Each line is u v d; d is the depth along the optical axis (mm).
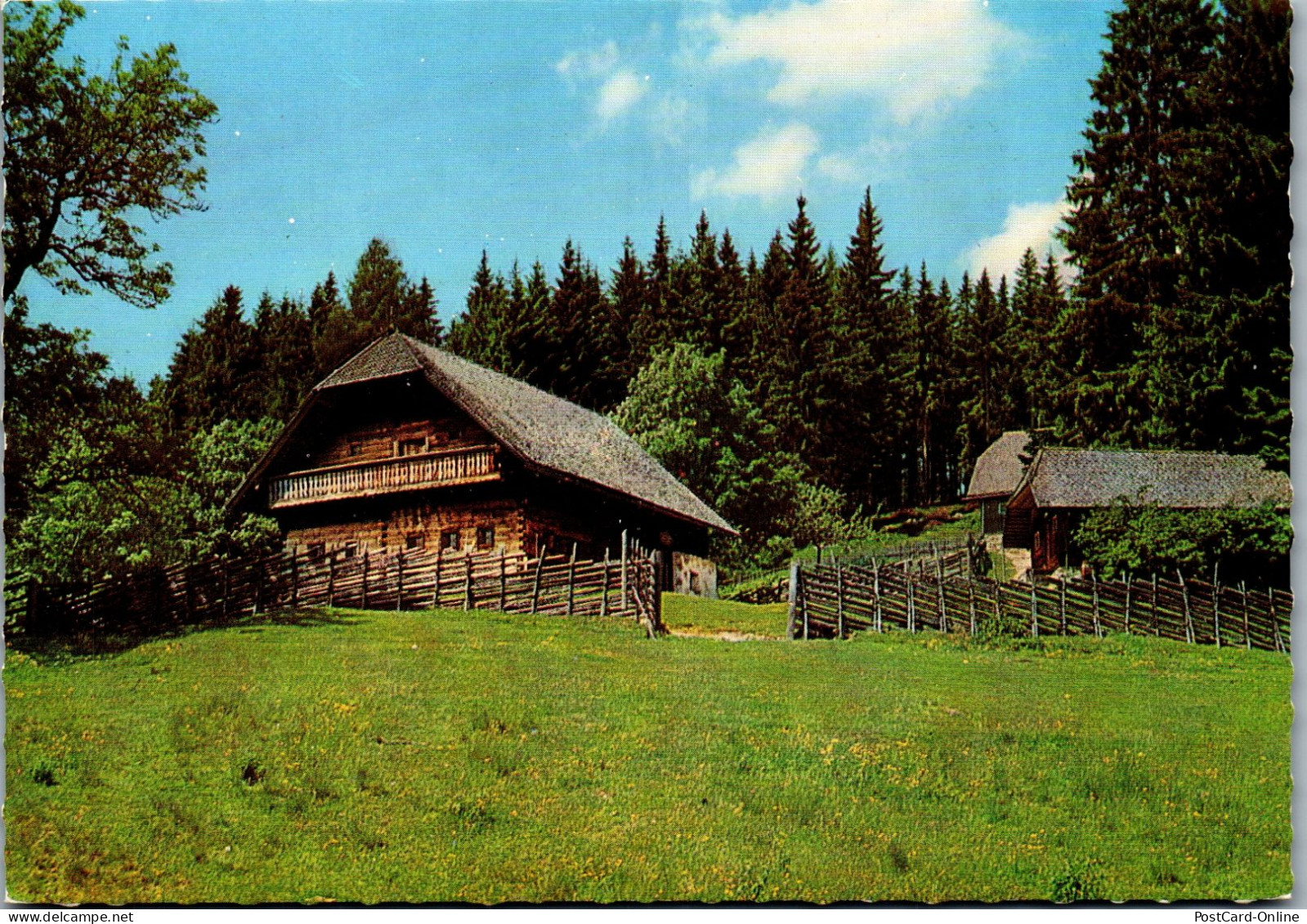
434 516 32156
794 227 79562
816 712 16547
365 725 15500
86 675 19875
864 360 75000
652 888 10906
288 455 34469
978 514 71688
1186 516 31547
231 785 13445
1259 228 40938
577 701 16812
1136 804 13273
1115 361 48688
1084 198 48969
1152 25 47438
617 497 34062
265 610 27219
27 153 24406
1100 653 23344
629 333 78750
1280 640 26359
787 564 53031
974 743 15258
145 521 33469
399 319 66062
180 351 62000
